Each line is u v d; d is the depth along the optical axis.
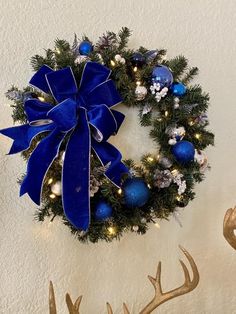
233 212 1.02
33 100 0.92
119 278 1.17
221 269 1.28
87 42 1.00
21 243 1.08
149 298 1.20
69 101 0.89
